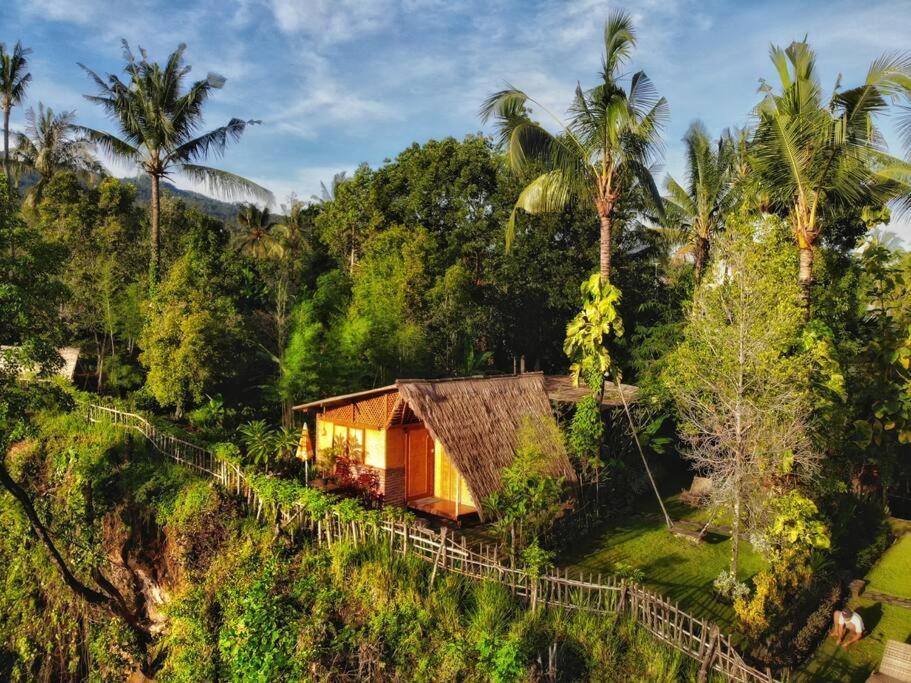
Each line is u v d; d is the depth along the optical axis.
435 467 16.70
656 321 26.88
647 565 13.95
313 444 18.33
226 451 16.48
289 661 10.38
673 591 12.67
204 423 21.91
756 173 16.25
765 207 17.27
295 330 24.42
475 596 10.70
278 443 17.14
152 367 22.50
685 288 25.19
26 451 22.52
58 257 16.02
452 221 33.56
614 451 19.23
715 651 9.17
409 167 34.59
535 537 12.74
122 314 26.33
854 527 18.12
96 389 26.83
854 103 14.09
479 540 14.08
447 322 27.48
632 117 17.45
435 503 16.14
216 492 15.52
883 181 15.62
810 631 11.95
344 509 12.92
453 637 9.90
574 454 17.08
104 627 16.67
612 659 9.32
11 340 15.55
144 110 25.14
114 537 17.73
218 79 25.80
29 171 37.22
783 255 13.02
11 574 19.31
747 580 13.20
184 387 22.56
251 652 10.75
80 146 37.09
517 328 33.69
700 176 23.53
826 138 14.13
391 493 15.80
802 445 12.59
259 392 26.25
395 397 15.35
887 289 18.62
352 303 25.70
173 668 12.86
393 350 24.16
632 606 10.17
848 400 17.12
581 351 20.09
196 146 26.27
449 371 27.73
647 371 22.11
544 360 34.97
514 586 10.81
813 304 18.08
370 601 11.09
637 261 32.44
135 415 21.27
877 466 20.59
